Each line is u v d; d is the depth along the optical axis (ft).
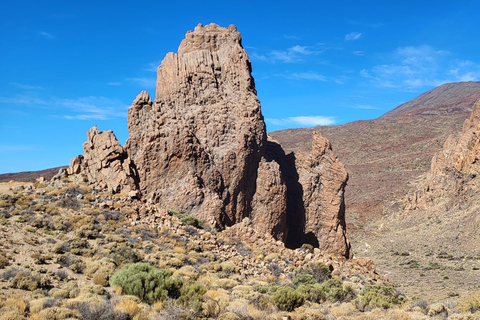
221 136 143.23
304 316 73.61
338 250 150.41
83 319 59.93
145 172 134.62
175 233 115.34
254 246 125.90
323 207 155.43
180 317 64.64
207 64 151.12
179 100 147.13
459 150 456.45
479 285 200.54
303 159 164.35
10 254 82.94
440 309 78.64
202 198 132.26
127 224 112.16
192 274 92.94
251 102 148.25
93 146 135.03
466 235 339.98
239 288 90.48
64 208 111.04
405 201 535.19
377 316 76.23
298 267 118.42
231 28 160.15
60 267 82.89
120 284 76.38
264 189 143.23
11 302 61.00
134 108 145.59
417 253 329.72
